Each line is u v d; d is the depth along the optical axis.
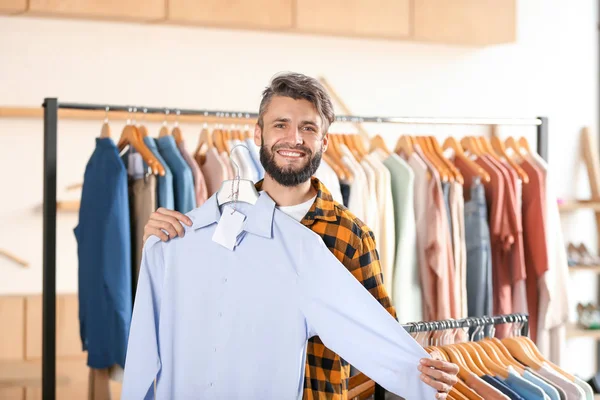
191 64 4.12
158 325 1.96
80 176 3.96
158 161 2.81
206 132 3.10
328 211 1.91
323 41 4.35
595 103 4.81
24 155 3.88
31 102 3.87
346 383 1.94
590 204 4.43
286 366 1.85
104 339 2.76
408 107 4.52
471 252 3.25
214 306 1.89
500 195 3.23
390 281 3.08
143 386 1.92
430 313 3.12
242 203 1.91
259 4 3.93
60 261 3.94
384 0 4.12
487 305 3.21
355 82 4.42
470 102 4.63
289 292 1.86
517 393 2.12
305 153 1.84
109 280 2.70
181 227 1.92
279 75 1.87
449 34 4.25
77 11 3.67
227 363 1.88
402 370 1.84
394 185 3.14
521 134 4.72
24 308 3.75
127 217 2.73
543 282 3.28
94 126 3.97
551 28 4.75
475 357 2.24
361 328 1.84
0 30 3.81
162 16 3.78
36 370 3.62
